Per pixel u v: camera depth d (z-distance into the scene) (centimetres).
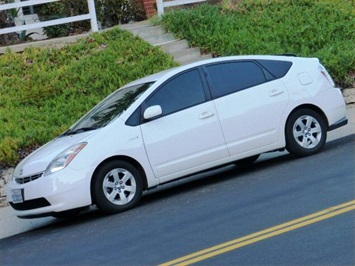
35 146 1673
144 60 2064
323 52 2044
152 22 2283
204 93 1360
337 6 2370
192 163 1327
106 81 1967
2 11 2342
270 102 1395
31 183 1255
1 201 1563
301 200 1113
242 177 1386
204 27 2222
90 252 1042
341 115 1473
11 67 2050
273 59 1441
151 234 1077
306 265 835
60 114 1823
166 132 1311
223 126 1352
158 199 1338
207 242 979
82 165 1248
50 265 1012
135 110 1311
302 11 2334
